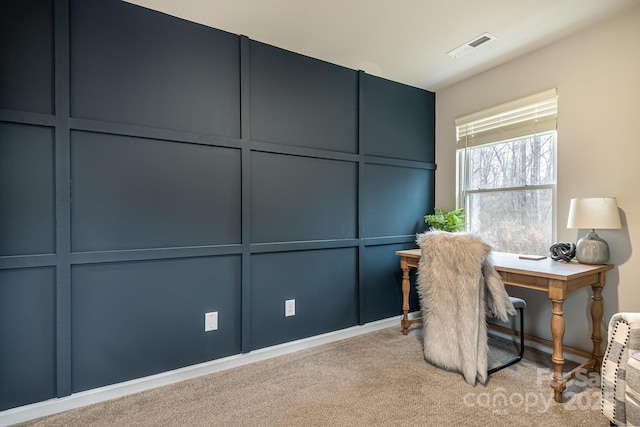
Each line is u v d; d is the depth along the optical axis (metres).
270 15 2.23
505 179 3.03
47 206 1.88
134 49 2.12
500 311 2.12
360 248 3.09
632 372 1.51
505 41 2.58
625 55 2.24
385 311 3.29
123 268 2.10
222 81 2.42
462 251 2.18
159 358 2.20
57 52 1.89
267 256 2.62
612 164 2.30
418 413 1.83
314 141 2.84
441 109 3.57
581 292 2.46
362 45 2.63
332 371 2.34
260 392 2.07
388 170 3.31
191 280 2.31
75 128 1.94
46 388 1.88
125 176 2.10
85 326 1.99
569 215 2.32
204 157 2.36
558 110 2.59
